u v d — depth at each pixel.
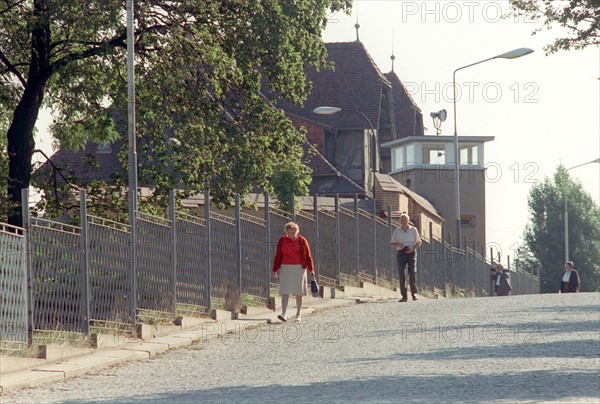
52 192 108.38
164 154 100.81
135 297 64.12
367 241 112.56
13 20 93.56
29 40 100.56
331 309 87.75
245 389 42.28
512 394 38.38
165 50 98.44
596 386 40.16
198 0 97.12
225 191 101.81
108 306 61.12
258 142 104.94
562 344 55.97
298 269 76.88
